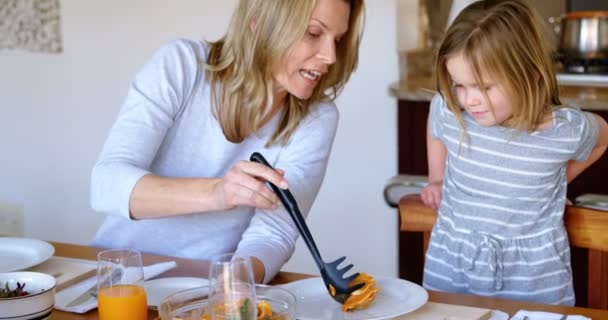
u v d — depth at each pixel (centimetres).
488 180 179
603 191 268
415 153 297
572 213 168
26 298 122
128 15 321
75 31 330
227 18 307
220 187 144
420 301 133
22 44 339
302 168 170
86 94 335
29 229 358
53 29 333
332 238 319
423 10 321
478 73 168
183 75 165
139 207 150
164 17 316
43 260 154
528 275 177
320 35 152
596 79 296
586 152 180
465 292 183
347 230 316
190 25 313
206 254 176
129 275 127
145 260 165
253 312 114
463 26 171
